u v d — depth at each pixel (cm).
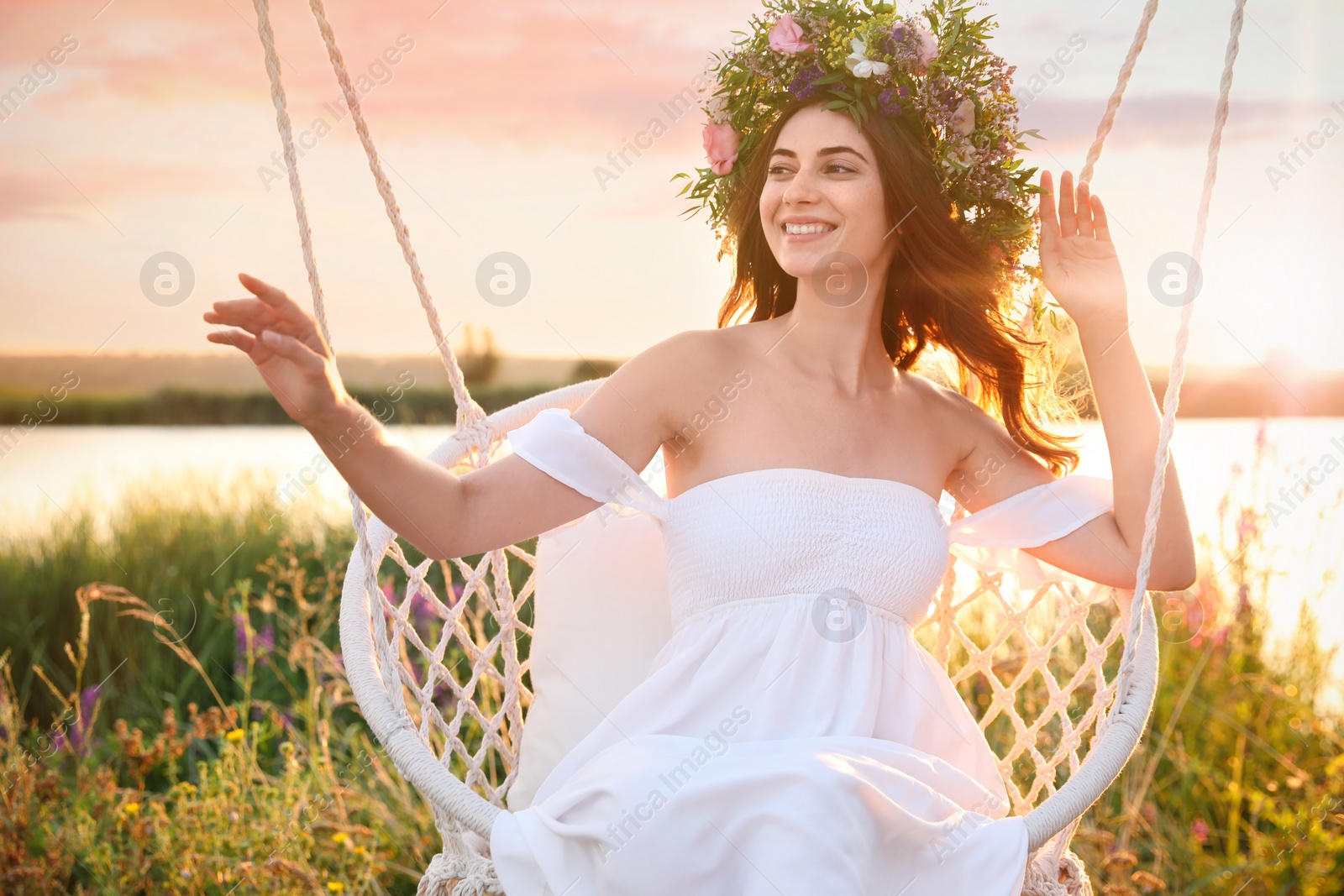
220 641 350
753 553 176
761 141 203
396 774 279
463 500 163
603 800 149
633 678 196
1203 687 310
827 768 144
